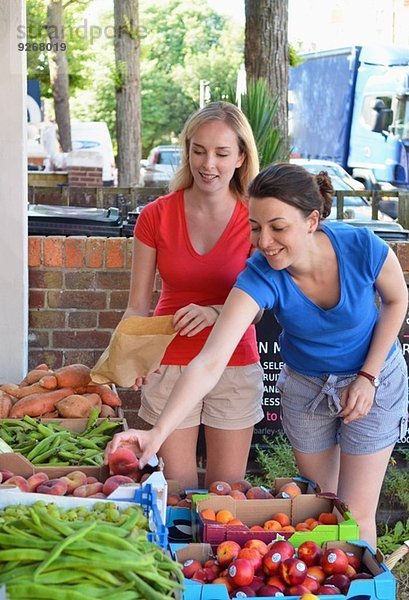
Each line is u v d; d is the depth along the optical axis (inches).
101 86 1708.9
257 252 127.6
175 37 1897.1
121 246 199.9
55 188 416.5
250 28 380.8
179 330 141.0
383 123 676.1
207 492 130.3
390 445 136.4
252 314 122.8
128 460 121.1
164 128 1849.2
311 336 130.7
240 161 144.6
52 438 146.7
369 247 126.3
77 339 202.4
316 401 135.7
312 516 123.4
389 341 130.7
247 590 104.0
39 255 199.2
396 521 203.6
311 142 732.7
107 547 92.5
